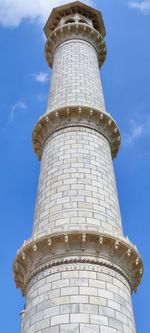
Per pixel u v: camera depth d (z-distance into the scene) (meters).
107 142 29.48
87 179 24.97
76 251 20.94
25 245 21.86
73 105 29.05
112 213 24.20
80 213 22.94
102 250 21.23
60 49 38.31
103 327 18.45
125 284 21.33
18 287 23.48
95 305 19.08
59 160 26.41
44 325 18.67
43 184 26.02
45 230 22.69
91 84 33.22
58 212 23.25
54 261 20.75
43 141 30.00
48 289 19.94
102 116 29.34
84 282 19.83
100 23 43.78
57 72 35.22
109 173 26.73
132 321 20.19
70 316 18.56
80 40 38.81
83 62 35.56
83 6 42.91
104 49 40.75
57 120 29.14
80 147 27.02
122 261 21.86
